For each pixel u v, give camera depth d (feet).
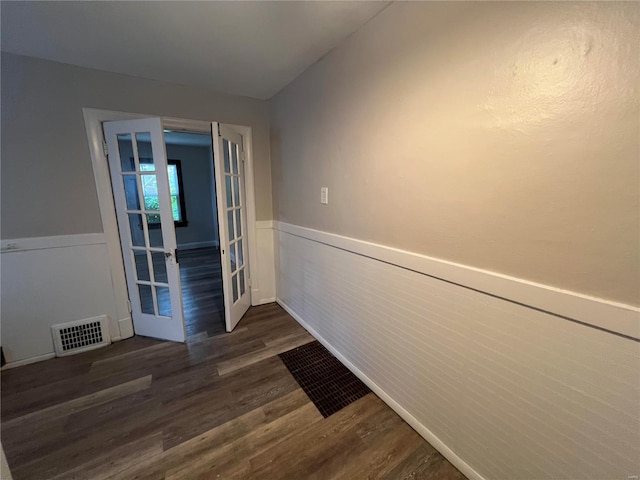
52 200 6.52
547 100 2.73
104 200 7.06
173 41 5.39
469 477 3.94
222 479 3.96
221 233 7.54
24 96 5.98
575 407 2.82
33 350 6.63
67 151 6.54
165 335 7.72
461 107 3.49
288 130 7.89
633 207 2.31
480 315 3.55
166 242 7.20
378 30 4.58
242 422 4.93
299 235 7.93
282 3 4.29
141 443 4.51
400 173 4.49
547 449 3.09
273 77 7.16
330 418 5.03
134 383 5.92
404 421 4.97
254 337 7.83
